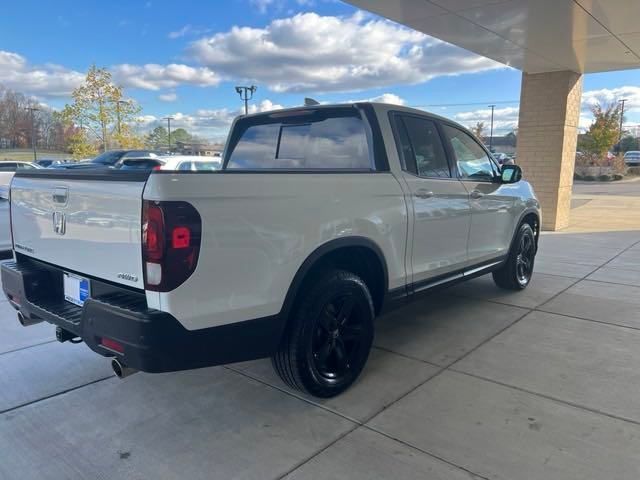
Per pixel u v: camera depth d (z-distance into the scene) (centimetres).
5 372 351
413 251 366
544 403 304
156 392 324
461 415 290
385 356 379
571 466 241
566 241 949
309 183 282
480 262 467
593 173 3981
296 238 272
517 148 1110
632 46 827
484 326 448
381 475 236
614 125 4219
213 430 278
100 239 254
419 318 472
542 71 1045
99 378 343
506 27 728
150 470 242
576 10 653
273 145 412
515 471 237
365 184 320
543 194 1095
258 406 305
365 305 326
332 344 311
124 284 244
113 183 242
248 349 261
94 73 2956
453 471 238
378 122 356
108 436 272
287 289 270
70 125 3086
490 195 468
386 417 289
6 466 245
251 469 242
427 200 374
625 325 448
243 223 247
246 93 2927
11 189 334
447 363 365
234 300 247
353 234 308
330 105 374
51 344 404
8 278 322
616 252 830
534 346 398
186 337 233
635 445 258
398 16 679
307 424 283
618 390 321
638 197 2220
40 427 280
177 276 225
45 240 300
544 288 584
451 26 724
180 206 224
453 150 432
